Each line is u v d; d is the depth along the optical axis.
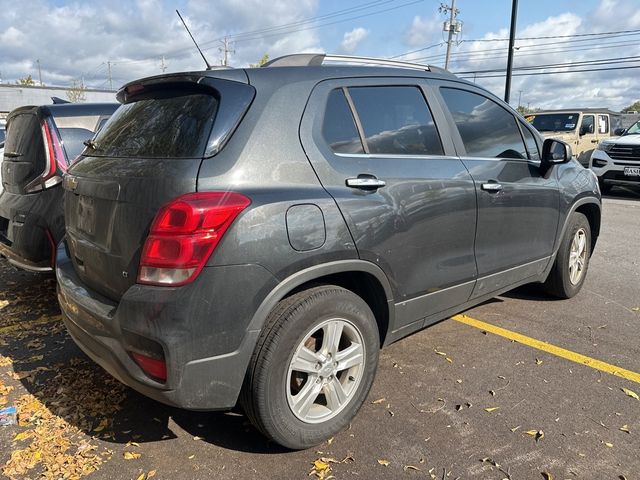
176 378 2.24
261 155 2.44
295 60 2.88
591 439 2.77
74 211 2.94
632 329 4.21
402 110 3.16
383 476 2.49
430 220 3.09
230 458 2.63
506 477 2.49
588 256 5.03
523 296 5.00
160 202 2.28
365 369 2.85
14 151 4.75
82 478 2.47
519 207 3.83
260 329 2.38
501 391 3.25
